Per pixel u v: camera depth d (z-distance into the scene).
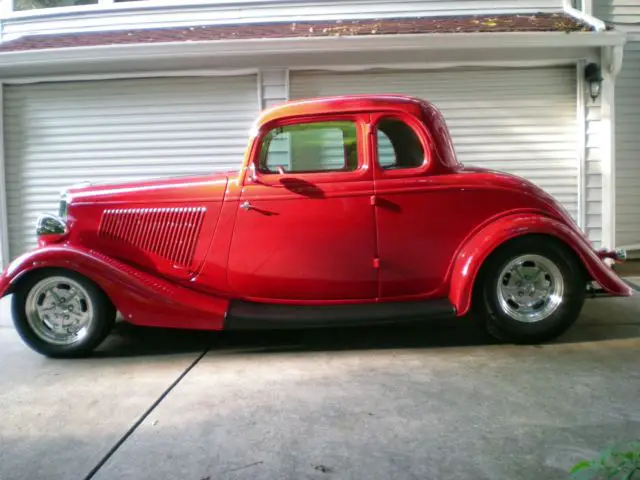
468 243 3.93
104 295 3.97
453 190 3.90
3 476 2.47
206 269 4.03
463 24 6.46
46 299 3.97
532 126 6.53
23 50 6.26
